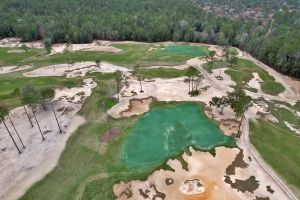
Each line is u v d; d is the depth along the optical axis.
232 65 133.88
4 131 80.19
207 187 60.03
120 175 63.78
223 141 74.75
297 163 67.31
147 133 78.75
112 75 117.94
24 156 69.88
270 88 109.62
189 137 76.81
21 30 183.12
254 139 75.00
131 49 161.00
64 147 72.81
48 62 141.12
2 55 155.75
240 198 57.50
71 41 177.25
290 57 126.88
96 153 71.06
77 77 116.62
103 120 84.69
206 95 99.50
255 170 64.69
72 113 88.25
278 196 58.16
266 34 170.00
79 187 60.94
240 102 77.44
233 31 177.00
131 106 92.62
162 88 105.06
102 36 185.00
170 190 59.62
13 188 61.09
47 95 89.81
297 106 98.31
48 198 58.81
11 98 99.12
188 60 140.25
